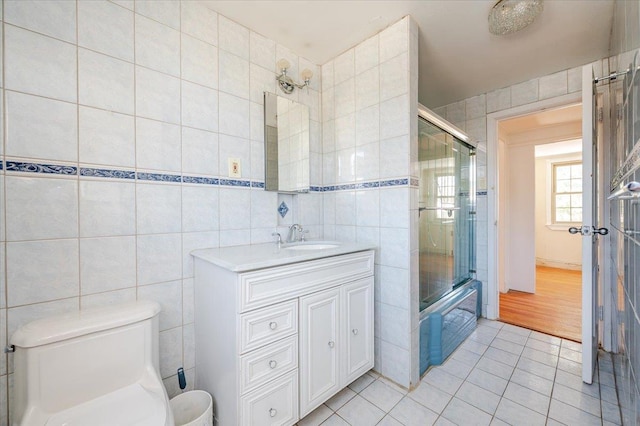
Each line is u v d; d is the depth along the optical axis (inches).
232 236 64.1
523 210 142.7
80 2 45.2
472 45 75.2
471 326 92.3
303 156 78.3
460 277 100.5
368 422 53.6
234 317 43.6
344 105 77.1
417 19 64.5
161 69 53.6
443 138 88.0
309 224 80.5
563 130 133.1
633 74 38.5
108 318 41.7
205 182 59.7
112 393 40.9
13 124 39.9
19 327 40.3
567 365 72.1
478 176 109.7
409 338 63.2
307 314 52.1
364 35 70.0
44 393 36.0
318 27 66.7
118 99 48.8
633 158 36.9
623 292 52.5
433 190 82.7
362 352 63.9
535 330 93.7
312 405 52.7
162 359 53.9
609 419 53.1
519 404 57.8
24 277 40.8
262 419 45.6
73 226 44.7
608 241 79.7
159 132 53.4
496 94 103.9
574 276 170.2
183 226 56.7
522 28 63.5
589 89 61.8
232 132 64.0
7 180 39.5
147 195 52.1
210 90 60.4
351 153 75.4
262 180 69.7
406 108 63.3
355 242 73.6
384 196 67.8
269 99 70.2
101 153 47.2
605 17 64.1
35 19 41.5
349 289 60.6
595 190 67.9
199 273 55.6
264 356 45.8
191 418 52.1
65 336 37.5
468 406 57.6
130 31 50.1
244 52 66.1
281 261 47.4
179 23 55.9
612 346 77.5
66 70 44.0
